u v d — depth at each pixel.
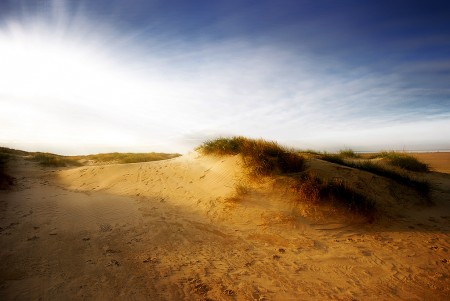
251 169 8.00
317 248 5.10
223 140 10.88
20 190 8.68
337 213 6.29
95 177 11.16
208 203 7.26
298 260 4.62
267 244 5.23
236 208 6.70
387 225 6.13
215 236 5.55
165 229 5.77
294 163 7.99
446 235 5.73
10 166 13.81
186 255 4.66
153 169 11.23
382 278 4.10
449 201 7.98
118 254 4.52
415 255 4.84
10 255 4.20
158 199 8.03
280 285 3.84
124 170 11.58
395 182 7.98
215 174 8.99
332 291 3.73
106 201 7.76
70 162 19.02
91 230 5.51
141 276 3.87
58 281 3.60
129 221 6.16
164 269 4.12
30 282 3.53
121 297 3.34
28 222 5.68
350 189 6.84
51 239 4.91
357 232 5.80
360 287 3.85
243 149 9.12
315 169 7.99
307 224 6.03
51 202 7.41
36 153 22.77
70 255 4.37
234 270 4.21
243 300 3.43
